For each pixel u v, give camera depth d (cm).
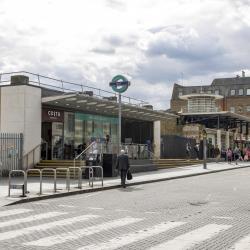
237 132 6500
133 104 4034
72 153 3397
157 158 4222
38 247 853
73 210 1397
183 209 1415
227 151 5281
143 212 1348
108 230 1040
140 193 1947
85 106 3328
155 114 4081
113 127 4028
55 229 1054
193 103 5984
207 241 909
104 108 3491
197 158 5062
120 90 2589
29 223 1145
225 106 11225
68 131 3372
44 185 2158
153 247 850
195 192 1981
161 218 1227
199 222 1158
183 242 898
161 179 2692
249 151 5891
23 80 2947
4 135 2889
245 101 11069
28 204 1555
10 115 2928
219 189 2127
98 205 1523
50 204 1555
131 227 1081
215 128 6022
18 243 891
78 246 861
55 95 3123
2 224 1129
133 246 859
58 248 844
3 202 1542
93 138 3234
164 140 4775
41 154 3102
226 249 836
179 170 3603
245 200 1669
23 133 2886
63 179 2578
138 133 4634
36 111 2986
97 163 2730
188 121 5816
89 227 1081
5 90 2953
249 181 2655
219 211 1370
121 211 1370
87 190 1983
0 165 2806
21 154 2859
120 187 2239
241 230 1038
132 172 3206
